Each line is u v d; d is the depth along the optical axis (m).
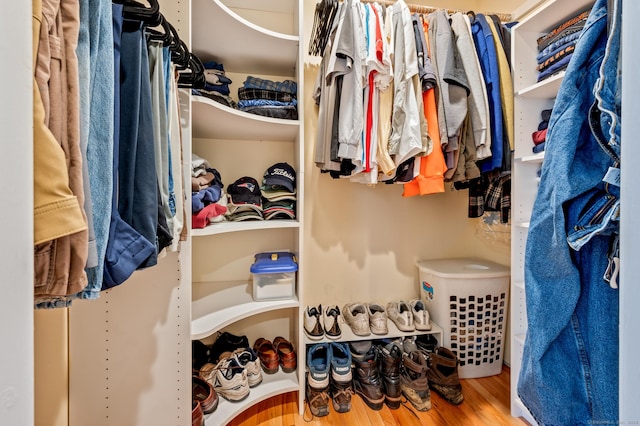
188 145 1.02
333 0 1.25
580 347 0.71
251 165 1.62
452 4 1.83
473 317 1.52
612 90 0.61
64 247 0.41
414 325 1.54
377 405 1.30
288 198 1.46
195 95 1.07
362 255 1.78
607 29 0.68
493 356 1.55
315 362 1.41
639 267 0.33
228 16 1.13
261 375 1.35
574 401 0.70
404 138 1.19
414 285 1.84
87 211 0.46
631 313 0.34
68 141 0.43
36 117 0.37
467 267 1.64
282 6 1.55
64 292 0.41
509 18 1.50
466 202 1.89
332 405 1.32
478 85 1.22
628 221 0.35
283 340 1.58
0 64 0.29
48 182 0.37
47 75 0.40
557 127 0.72
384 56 1.19
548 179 0.74
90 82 0.49
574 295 0.71
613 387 0.65
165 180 0.73
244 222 1.34
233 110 1.18
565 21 1.18
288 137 1.56
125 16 0.62
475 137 1.21
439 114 1.22
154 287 1.01
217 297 1.39
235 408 1.18
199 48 1.37
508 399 1.37
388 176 1.31
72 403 0.95
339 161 1.26
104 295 0.98
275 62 1.51
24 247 0.31
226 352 1.39
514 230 1.30
